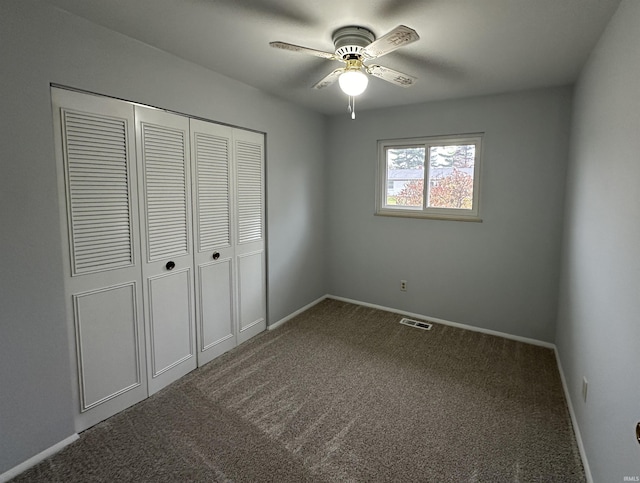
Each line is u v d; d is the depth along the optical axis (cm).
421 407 215
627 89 136
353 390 234
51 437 173
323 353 286
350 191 392
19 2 150
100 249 192
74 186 178
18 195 154
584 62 221
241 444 183
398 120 350
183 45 205
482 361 274
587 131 209
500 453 177
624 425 124
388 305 384
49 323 169
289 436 189
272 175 319
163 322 231
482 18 167
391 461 172
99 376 196
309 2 155
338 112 377
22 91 153
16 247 155
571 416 204
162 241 226
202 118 246
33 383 165
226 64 235
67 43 168
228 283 283
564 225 279
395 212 366
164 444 182
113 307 201
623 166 138
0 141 148
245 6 160
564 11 159
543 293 299
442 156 338
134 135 204
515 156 298
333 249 415
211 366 263
